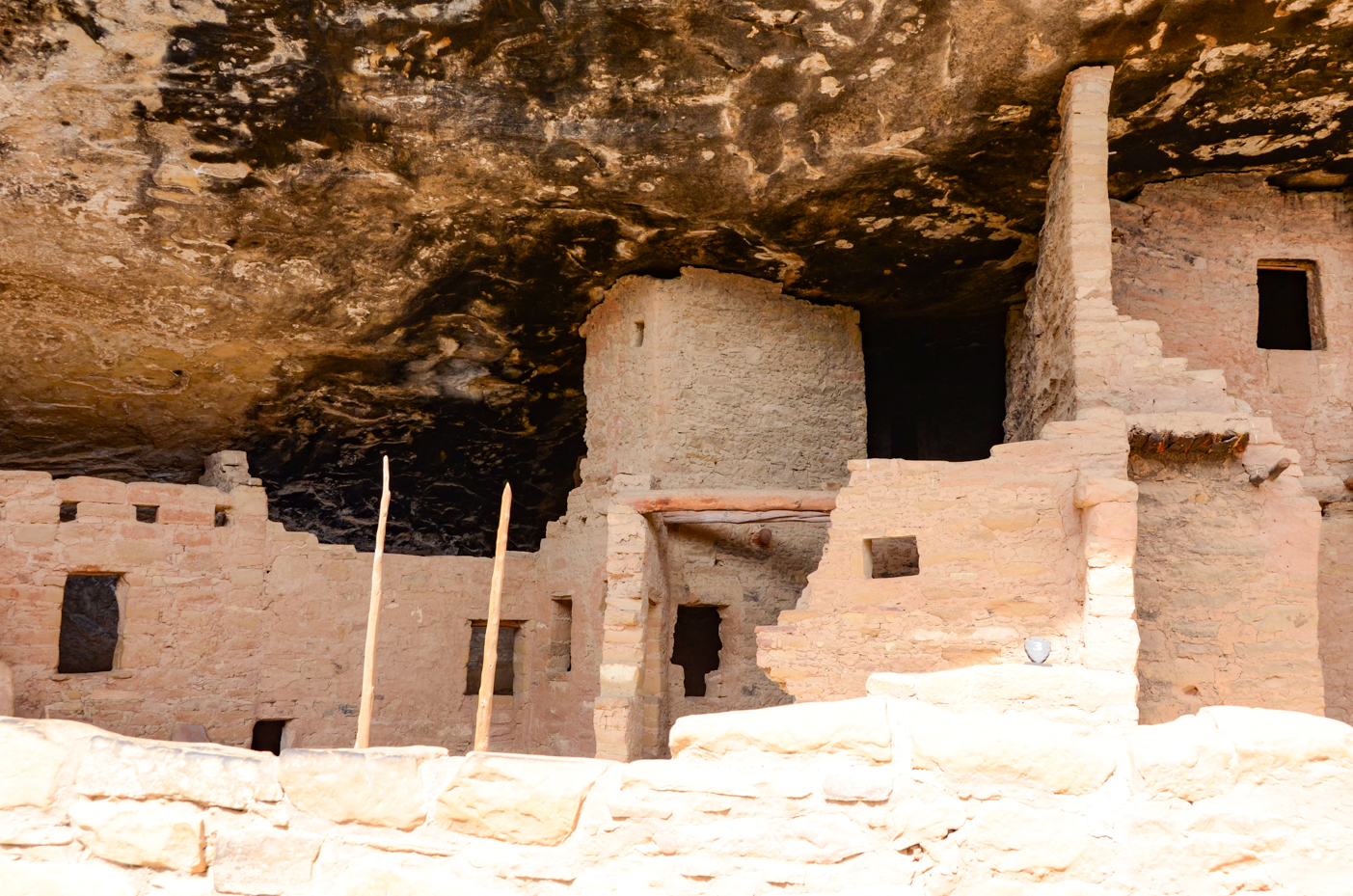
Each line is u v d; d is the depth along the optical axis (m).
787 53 8.23
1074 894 2.90
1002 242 11.04
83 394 12.75
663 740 10.91
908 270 11.75
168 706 11.28
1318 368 10.20
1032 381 10.84
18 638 10.55
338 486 15.07
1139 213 10.28
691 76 8.49
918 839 3.00
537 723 13.15
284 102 8.70
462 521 15.96
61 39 8.02
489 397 14.03
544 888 3.14
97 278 10.73
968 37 8.06
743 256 11.45
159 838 3.28
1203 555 8.33
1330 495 10.00
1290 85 8.62
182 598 11.51
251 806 3.29
